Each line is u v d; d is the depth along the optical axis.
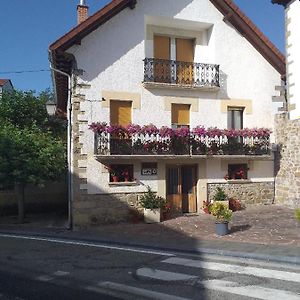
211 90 17.47
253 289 6.93
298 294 6.62
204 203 17.34
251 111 18.22
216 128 17.19
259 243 10.89
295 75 16.94
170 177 17.30
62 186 20.30
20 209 17.23
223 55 17.94
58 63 16.12
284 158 17.86
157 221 15.81
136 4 16.69
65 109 21.88
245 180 17.98
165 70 17.03
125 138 15.94
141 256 10.00
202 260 9.41
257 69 18.39
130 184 16.30
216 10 17.88
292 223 13.98
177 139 16.48
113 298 6.62
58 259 9.86
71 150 15.83
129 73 16.50
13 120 20.88
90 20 15.71
